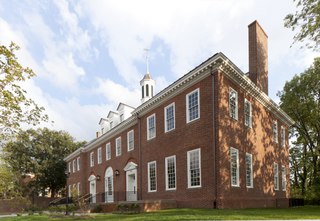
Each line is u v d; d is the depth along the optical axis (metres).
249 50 22.16
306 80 33.28
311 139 37.94
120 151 28.66
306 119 35.56
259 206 18.97
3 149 10.94
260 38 22.41
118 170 28.55
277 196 23.14
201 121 16.88
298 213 13.11
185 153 17.94
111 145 31.19
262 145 21.33
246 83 18.78
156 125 21.91
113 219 12.19
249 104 19.89
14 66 8.48
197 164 16.83
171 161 19.47
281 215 11.37
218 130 15.50
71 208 19.50
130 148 26.47
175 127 19.38
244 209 15.34
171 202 17.61
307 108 34.09
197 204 16.20
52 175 49.38
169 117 20.33
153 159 21.80
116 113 34.97
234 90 17.88
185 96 18.66
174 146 19.23
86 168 39.19
